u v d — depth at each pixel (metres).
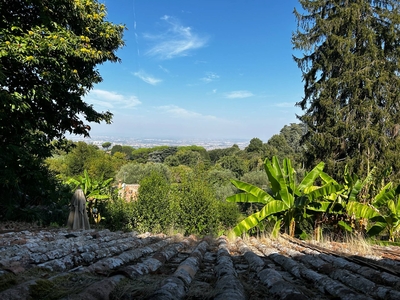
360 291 2.73
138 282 2.62
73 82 9.23
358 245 5.87
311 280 3.06
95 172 38.66
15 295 2.09
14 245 4.42
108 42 10.35
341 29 18.25
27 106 8.09
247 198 9.38
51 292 2.28
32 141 9.48
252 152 65.56
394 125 16.55
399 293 2.44
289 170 9.63
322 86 18.31
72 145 11.60
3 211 9.71
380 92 16.70
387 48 17.95
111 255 4.23
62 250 4.14
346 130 16.61
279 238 7.67
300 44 19.56
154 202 14.47
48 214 10.93
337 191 8.23
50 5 8.83
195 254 4.47
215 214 14.82
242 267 4.04
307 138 20.00
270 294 2.59
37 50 7.92
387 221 9.16
